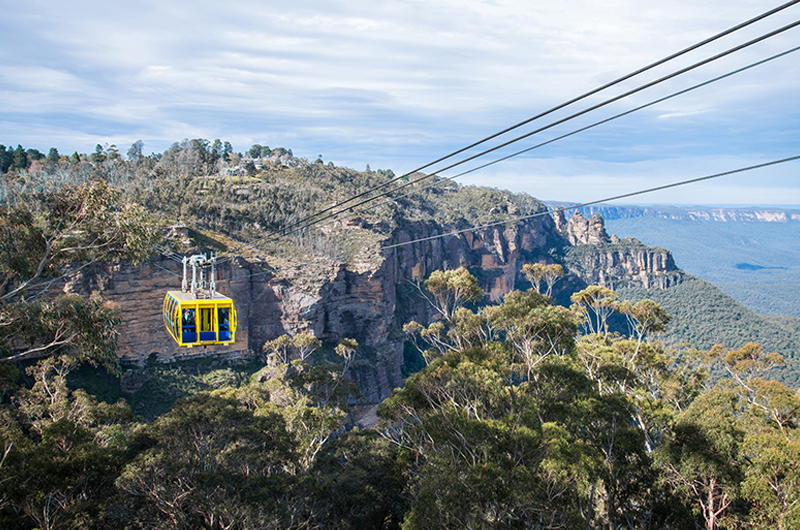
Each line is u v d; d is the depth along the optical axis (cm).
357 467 4075
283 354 10238
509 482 2327
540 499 2378
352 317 12681
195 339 2936
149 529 2795
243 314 10144
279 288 10700
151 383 8725
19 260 2408
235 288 9956
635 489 3184
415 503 2708
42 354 2477
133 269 8644
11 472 3017
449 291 4459
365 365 11994
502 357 3928
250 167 17850
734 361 5703
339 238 13512
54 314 2397
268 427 4206
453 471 2366
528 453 2647
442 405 3338
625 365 4359
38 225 2502
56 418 4959
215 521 2869
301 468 4178
